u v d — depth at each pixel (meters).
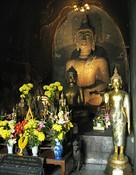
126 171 2.67
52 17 4.78
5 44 3.53
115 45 4.73
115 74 2.84
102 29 4.80
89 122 4.10
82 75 4.82
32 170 2.50
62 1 4.65
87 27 4.83
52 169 2.90
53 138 2.58
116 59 4.70
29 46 4.25
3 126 2.73
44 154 2.69
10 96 3.57
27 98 3.11
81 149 3.10
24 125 2.67
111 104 2.82
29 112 2.94
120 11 4.28
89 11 4.87
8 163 2.61
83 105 4.70
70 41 4.97
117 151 2.79
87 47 4.84
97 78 4.77
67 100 4.71
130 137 2.94
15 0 3.65
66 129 2.71
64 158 2.58
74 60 4.89
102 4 4.62
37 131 2.58
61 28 5.01
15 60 3.81
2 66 3.45
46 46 4.83
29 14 4.14
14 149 2.75
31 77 4.27
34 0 4.12
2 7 3.38
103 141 3.06
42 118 2.91
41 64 4.64
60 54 5.01
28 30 4.19
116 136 2.76
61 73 4.97
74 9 4.89
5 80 3.51
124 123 2.77
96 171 2.85
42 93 3.37
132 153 2.92
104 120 3.54
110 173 2.70
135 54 2.51
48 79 4.86
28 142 2.63
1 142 2.96
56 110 2.92
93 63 4.79
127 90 4.48
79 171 2.85
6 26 3.54
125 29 4.29
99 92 4.70
